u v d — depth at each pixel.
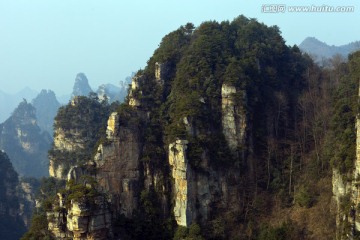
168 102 127.06
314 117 128.12
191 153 113.88
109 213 105.88
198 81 124.12
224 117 122.06
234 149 121.00
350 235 91.69
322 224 104.31
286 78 139.88
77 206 99.94
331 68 149.50
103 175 117.75
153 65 135.25
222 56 130.00
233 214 116.00
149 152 121.75
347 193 97.81
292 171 120.00
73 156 192.38
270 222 112.38
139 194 121.00
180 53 137.25
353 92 118.06
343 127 109.56
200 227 112.50
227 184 118.38
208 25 140.62
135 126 122.88
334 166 105.38
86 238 101.56
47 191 187.00
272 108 128.88
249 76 126.69
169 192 119.25
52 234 104.50
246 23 148.25
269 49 138.75
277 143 125.62
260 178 121.38
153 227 116.00
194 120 117.81
